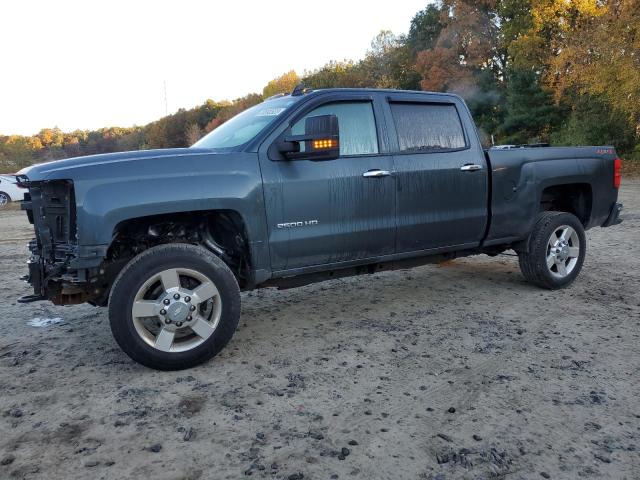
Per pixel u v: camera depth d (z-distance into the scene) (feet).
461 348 13.66
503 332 14.83
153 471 8.39
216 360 13.02
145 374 12.19
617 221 20.84
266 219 13.12
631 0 73.36
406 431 9.62
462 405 10.61
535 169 18.12
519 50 109.81
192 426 9.80
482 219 17.04
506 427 9.75
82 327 15.88
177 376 12.06
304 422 9.94
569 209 20.71
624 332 14.71
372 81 186.91
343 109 14.69
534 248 18.43
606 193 20.12
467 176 16.58
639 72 73.56
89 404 10.69
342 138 14.55
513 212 17.70
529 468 8.50
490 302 17.78
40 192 12.15
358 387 11.43
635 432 9.59
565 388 11.33
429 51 143.74
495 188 17.21
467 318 16.10
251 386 11.50
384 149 15.10
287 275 13.80
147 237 13.20
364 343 14.08
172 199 11.91
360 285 20.49
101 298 13.17
